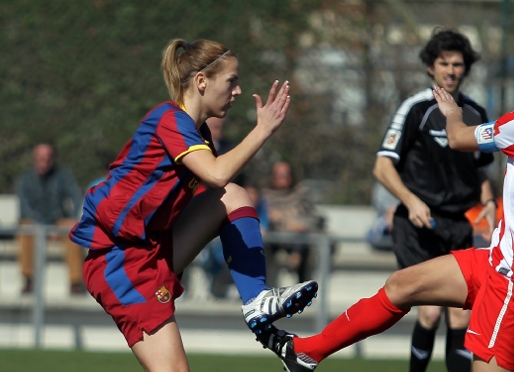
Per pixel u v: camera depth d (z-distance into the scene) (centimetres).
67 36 4031
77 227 1403
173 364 1334
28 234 2819
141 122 1365
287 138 4081
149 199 1337
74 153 4006
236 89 1384
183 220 1448
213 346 2861
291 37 4128
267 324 1412
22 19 4025
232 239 1431
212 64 1361
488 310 1303
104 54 4038
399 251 1817
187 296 2844
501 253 1295
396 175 1750
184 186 1354
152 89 4041
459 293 1343
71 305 2842
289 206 3056
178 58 1391
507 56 3900
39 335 2838
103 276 1366
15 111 4006
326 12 4178
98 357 2650
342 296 2845
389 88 4184
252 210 1456
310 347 1441
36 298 2822
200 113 1381
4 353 2678
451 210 1775
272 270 2775
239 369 2500
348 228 3834
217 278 2853
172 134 1316
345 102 4169
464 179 1772
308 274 2791
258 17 4100
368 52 4194
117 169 1377
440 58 1747
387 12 4219
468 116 1770
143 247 1365
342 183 4122
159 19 4044
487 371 1308
